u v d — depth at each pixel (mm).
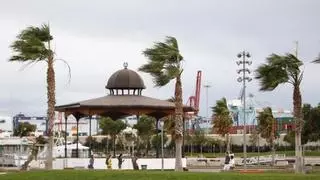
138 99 76312
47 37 55875
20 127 183000
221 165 90500
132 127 142375
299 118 52938
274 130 151125
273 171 60562
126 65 80125
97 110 74938
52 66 55438
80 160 72500
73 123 158750
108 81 79000
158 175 36906
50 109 54812
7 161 88938
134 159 65688
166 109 75312
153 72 56969
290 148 172375
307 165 74500
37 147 104000
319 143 160125
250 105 194625
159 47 57094
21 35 55500
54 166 72250
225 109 139500
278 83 53719
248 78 99562
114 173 38719
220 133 138375
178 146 54938
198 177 35438
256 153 161250
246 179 34344
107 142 141125
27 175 40719
